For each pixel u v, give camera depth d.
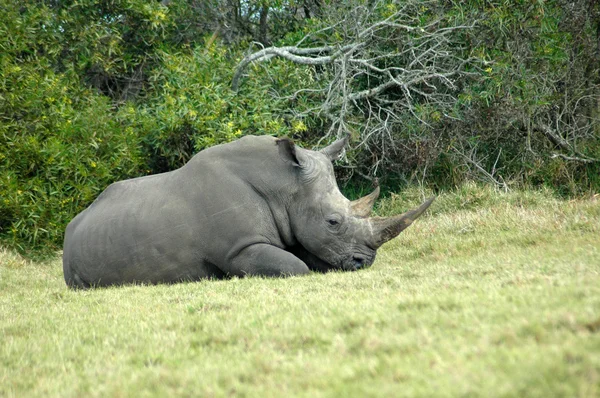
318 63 55.03
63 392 16.20
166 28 64.38
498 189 50.69
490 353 14.39
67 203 52.62
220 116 55.25
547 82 53.72
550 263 26.11
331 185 34.28
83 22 61.53
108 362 18.39
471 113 53.47
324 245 33.56
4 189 50.38
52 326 23.84
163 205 34.69
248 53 58.22
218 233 33.66
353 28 54.16
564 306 17.09
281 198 33.97
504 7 51.34
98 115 55.28
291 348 17.61
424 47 56.50
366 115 58.06
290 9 67.94
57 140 52.22
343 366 15.12
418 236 40.06
